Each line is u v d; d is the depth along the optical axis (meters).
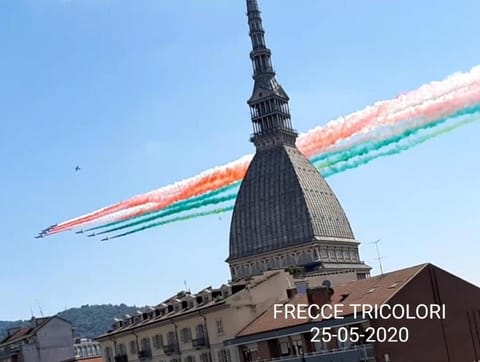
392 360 83.62
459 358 91.12
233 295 105.69
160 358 118.00
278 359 91.06
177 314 114.56
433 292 91.62
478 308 95.81
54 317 164.88
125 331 124.81
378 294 88.75
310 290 93.62
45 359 160.00
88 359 156.88
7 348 163.00
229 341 98.44
